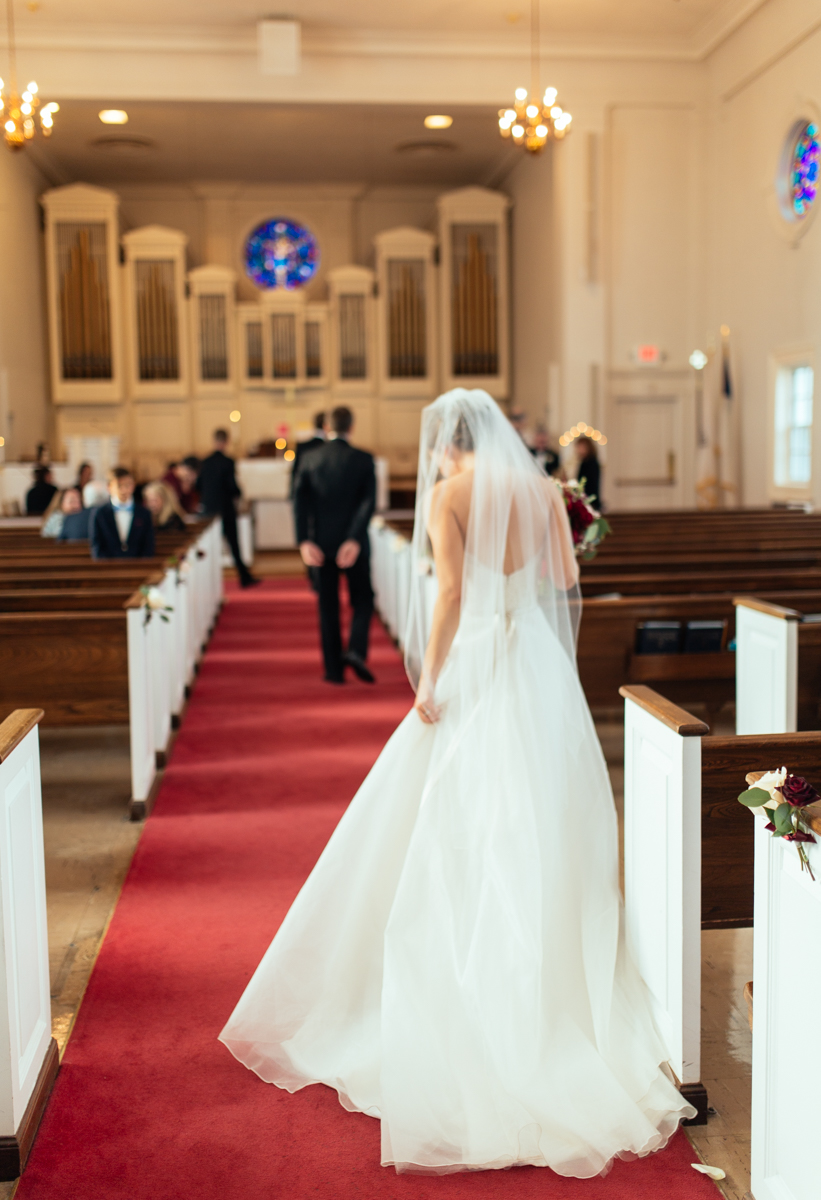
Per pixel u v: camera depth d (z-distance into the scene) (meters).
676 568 5.70
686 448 12.63
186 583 6.45
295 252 17.72
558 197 12.48
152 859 3.77
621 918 2.92
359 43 11.36
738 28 11.19
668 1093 2.27
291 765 4.95
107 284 16.28
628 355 12.41
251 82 11.36
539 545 2.57
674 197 12.25
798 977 1.82
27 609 4.67
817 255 10.06
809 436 10.65
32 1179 2.08
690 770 2.21
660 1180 2.08
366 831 2.60
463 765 2.48
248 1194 2.04
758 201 11.19
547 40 11.62
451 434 2.54
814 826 1.69
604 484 12.59
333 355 17.33
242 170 16.67
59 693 4.21
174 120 14.20
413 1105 2.18
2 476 13.15
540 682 2.52
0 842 2.04
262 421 17.31
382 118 14.19
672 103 12.10
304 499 6.24
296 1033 2.52
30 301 15.50
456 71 11.62
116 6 10.52
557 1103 2.18
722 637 4.55
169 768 4.92
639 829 2.51
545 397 14.33
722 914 2.42
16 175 14.80
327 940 2.57
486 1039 2.28
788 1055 1.87
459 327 16.66
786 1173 1.89
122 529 6.71
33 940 2.31
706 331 12.41
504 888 2.37
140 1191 2.04
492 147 15.56
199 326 17.03
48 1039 2.42
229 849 3.87
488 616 2.51
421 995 2.35
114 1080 2.42
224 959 3.00
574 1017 2.35
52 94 11.17
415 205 17.80
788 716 3.87
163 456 16.80
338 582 6.45
